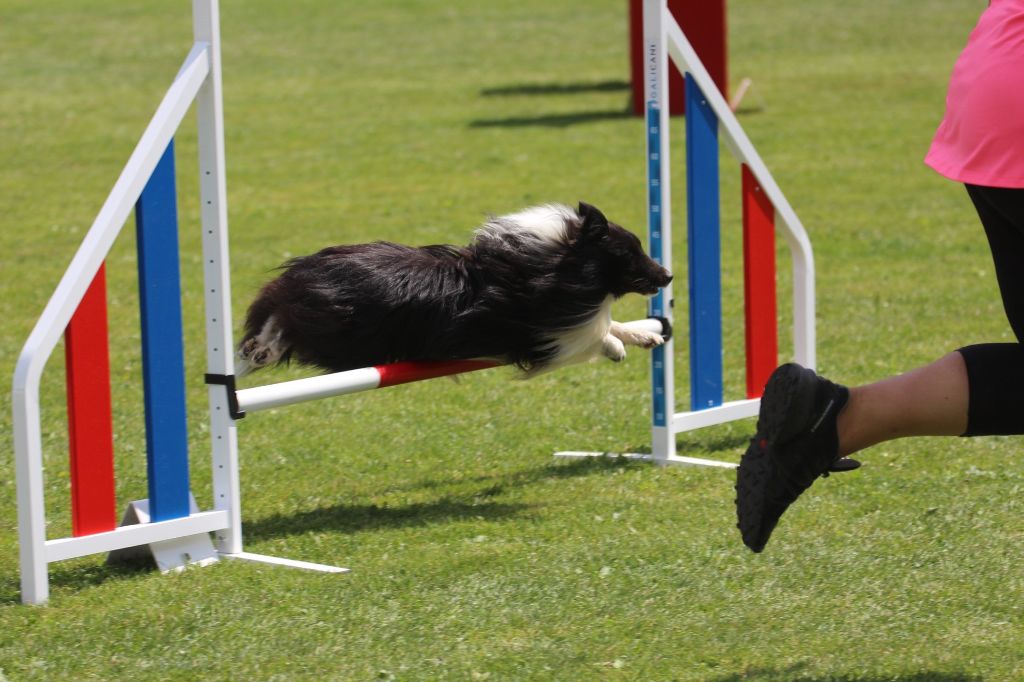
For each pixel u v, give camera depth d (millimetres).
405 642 5883
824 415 5262
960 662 5449
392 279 7828
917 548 7027
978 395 5219
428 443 9961
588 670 5512
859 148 26031
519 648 5785
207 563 7211
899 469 8758
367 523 7938
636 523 7723
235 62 40312
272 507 8430
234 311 14820
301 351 7992
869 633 5828
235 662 5707
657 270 8695
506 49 42750
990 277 15891
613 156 25562
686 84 9250
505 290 8094
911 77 34875
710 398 9656
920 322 13742
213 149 7164
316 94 34812
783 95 32781
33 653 5855
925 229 19031
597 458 9414
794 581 6559
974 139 5309
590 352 8625
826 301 14930
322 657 5730
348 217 20641
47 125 29875
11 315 14992
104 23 46281
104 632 6082
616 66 38844
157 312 7074
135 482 9117
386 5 51875
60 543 6609
